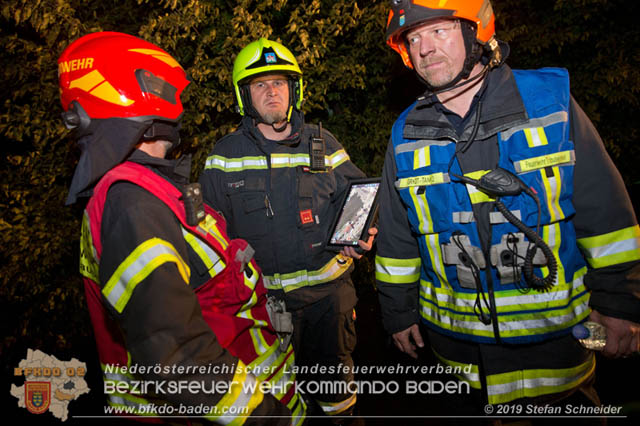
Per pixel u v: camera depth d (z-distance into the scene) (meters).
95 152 1.11
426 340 3.27
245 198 2.13
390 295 1.75
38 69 3.20
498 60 1.41
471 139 1.39
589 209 1.35
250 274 1.33
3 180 3.56
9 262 3.59
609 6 4.08
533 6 4.29
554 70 1.41
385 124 3.57
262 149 2.17
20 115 3.23
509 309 1.40
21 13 2.91
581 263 1.44
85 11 3.44
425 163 1.48
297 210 2.13
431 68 1.40
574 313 1.40
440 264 1.52
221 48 3.11
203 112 3.21
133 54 1.20
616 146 4.49
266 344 1.40
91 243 1.13
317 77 3.37
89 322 3.90
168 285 1.00
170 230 1.09
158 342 0.98
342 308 2.23
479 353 1.52
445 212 1.45
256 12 2.97
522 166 1.32
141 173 1.15
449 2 1.32
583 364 1.46
